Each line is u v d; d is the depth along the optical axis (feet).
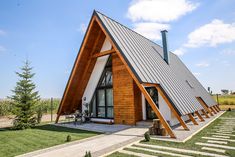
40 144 26.18
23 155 21.02
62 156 20.02
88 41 44.19
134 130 34.30
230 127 34.42
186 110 34.55
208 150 20.30
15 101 45.01
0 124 56.13
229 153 18.99
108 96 47.96
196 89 59.62
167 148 21.53
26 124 42.83
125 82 42.98
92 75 50.37
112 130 35.42
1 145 26.21
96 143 25.39
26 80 45.88
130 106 41.55
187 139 25.72
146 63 37.32
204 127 35.01
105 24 38.40
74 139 28.55
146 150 20.90
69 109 53.01
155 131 29.45
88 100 51.16
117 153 20.04
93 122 49.37
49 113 94.48
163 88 33.35
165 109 38.45
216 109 67.62
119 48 34.01
